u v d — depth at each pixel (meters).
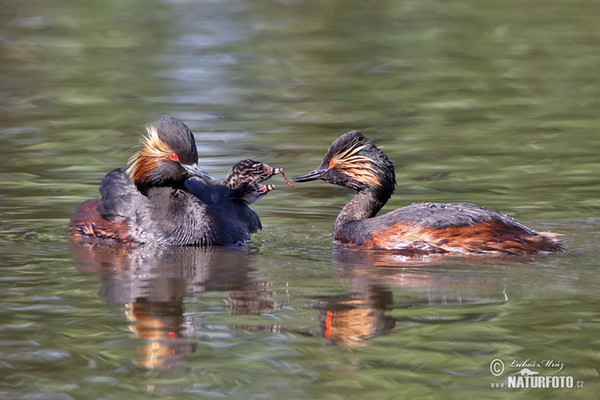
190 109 22.81
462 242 13.03
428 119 21.84
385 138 20.25
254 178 15.07
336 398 8.46
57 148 19.69
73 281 11.75
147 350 9.46
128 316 10.39
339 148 14.54
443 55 28.72
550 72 26.34
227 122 21.59
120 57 28.66
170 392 8.60
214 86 25.28
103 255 13.20
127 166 18.30
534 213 15.00
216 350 9.45
